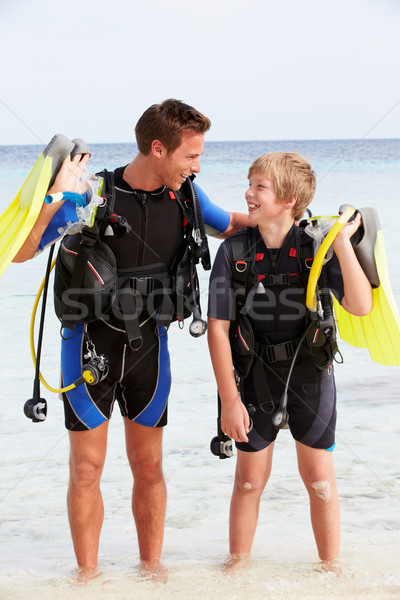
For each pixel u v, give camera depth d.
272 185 2.33
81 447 2.43
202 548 2.65
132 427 2.55
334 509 2.42
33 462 3.49
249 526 2.45
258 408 2.44
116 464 3.50
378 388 4.54
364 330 2.65
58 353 5.41
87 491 2.42
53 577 2.37
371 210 2.38
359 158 44.41
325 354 2.39
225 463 3.48
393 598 2.12
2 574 2.42
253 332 2.41
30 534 2.81
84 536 2.41
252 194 2.36
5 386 4.62
